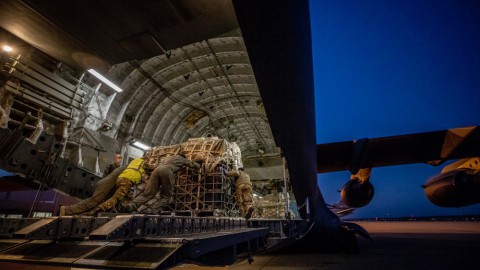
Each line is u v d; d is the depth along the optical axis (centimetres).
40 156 800
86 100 1529
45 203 1498
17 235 225
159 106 2273
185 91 2369
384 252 1048
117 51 669
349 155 948
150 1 515
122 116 1877
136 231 226
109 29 589
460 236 1730
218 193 611
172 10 539
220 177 629
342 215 3316
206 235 286
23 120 874
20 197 1488
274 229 600
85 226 256
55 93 1105
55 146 858
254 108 2845
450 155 845
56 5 526
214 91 2481
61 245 243
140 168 505
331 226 1038
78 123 1467
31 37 657
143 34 602
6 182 946
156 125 2336
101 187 482
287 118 249
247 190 636
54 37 634
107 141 1623
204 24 586
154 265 181
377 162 955
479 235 1789
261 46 161
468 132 784
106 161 1588
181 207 623
